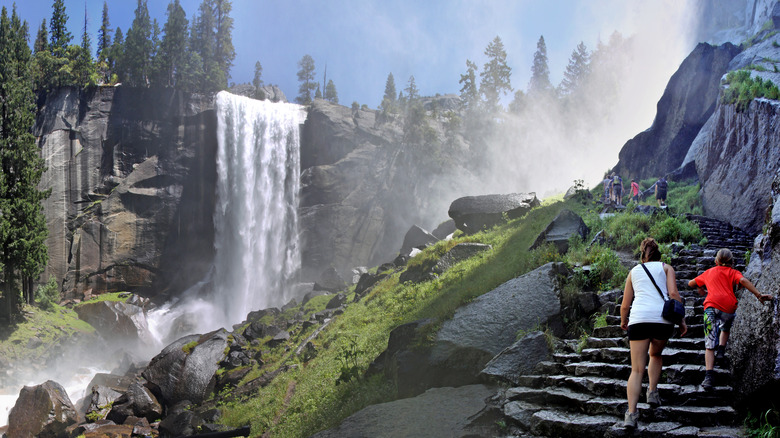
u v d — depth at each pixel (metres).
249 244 62.59
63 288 56.00
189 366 22.34
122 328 48.78
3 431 21.83
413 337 11.31
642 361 5.95
